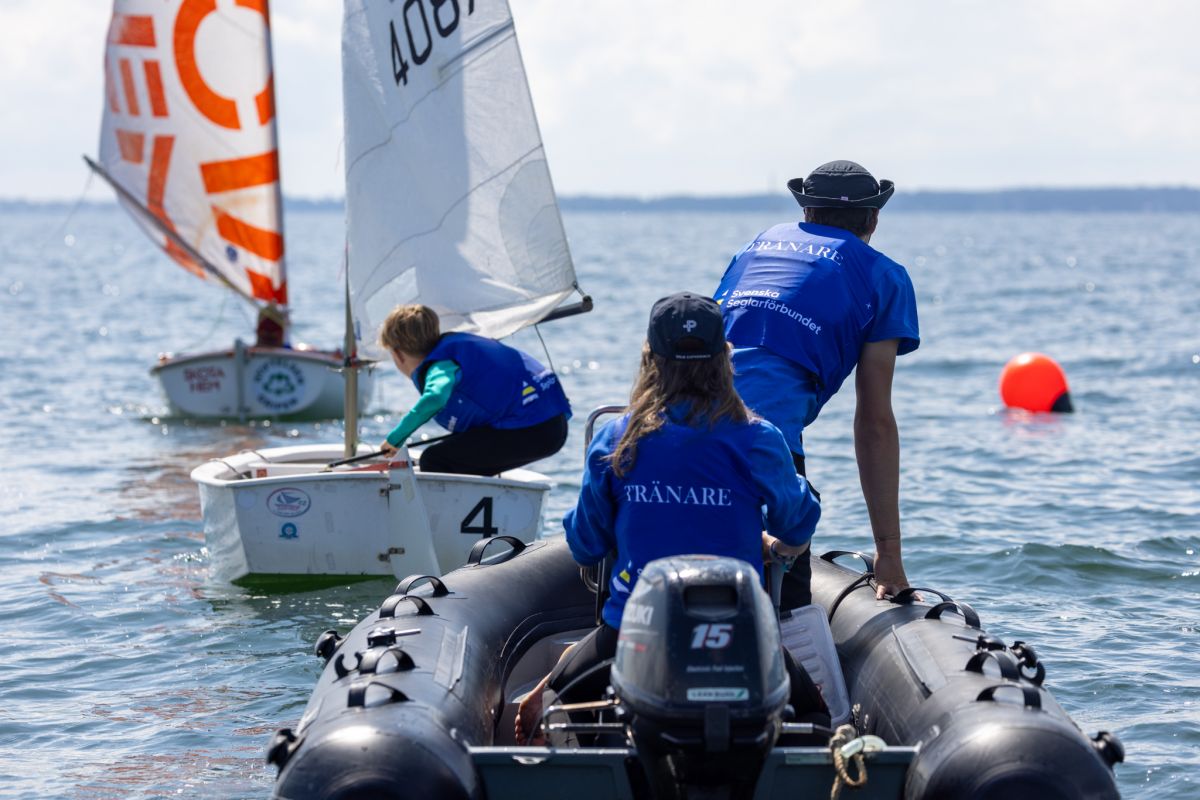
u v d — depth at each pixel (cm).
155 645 1284
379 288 1659
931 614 810
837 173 862
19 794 932
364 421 2861
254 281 2898
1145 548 1653
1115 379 3491
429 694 696
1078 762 633
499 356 1429
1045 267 11756
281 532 1448
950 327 5184
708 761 634
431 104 1664
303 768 634
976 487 2064
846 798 677
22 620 1373
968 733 651
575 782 663
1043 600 1436
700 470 699
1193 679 1159
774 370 822
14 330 5119
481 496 1432
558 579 975
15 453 2414
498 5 1644
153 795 931
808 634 829
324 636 812
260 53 2800
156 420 2842
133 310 6397
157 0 2786
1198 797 916
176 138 2842
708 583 631
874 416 850
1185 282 8875
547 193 1681
